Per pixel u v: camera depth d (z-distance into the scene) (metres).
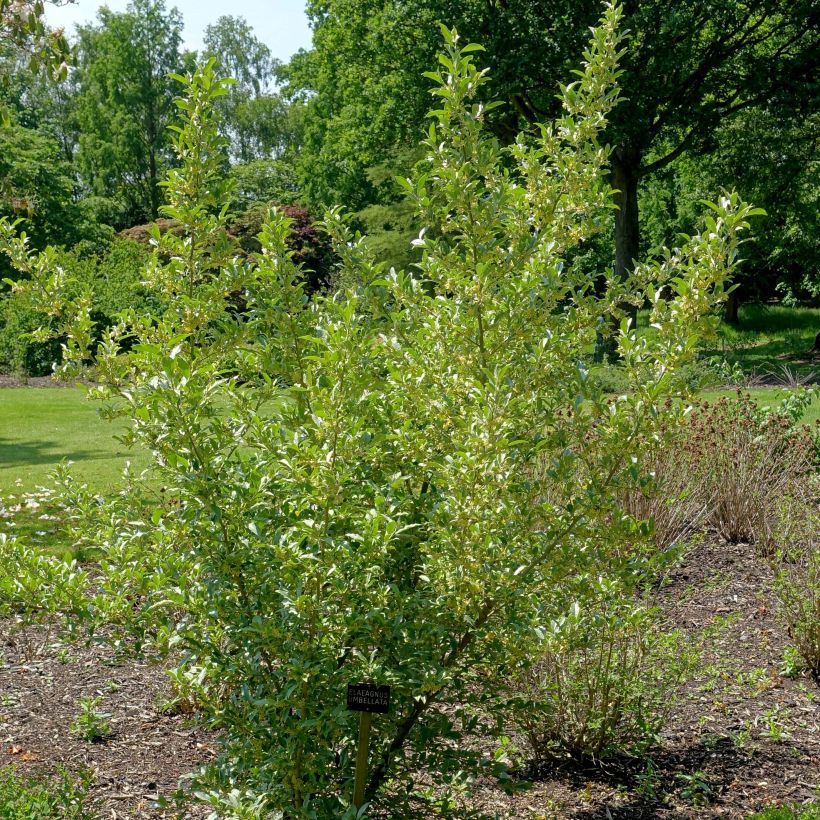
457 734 2.86
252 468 2.64
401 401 2.94
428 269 3.05
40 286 2.76
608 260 25.36
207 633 2.74
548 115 19.36
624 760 3.89
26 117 45.69
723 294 2.75
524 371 2.84
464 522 2.51
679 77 19.36
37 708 4.25
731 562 6.13
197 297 2.88
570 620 2.93
